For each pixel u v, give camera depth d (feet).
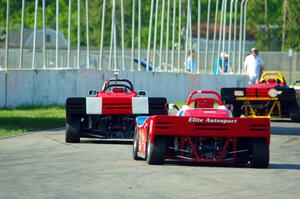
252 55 323.37
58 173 122.31
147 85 350.64
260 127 129.80
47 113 259.60
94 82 314.96
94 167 129.80
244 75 440.45
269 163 141.08
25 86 277.64
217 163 138.21
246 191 106.93
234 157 133.69
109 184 111.24
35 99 283.18
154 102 172.24
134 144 142.61
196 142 134.31
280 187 111.24
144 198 99.96
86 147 163.94
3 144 168.04
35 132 199.21
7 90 268.62
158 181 114.52
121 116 174.19
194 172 124.77
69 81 300.40
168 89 370.53
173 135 130.72
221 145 134.51
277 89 234.79
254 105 239.30
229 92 235.81
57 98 294.46
